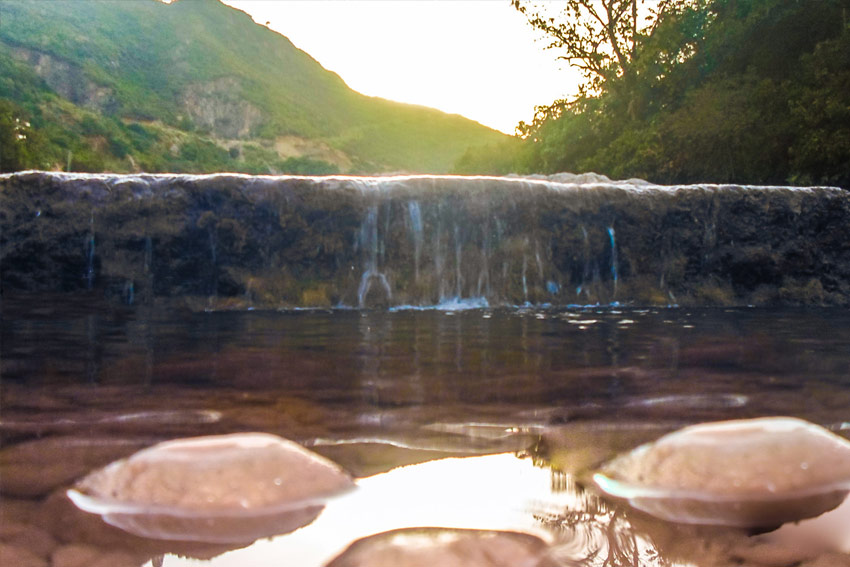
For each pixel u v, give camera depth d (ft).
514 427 5.13
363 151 579.48
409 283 17.63
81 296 16.61
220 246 16.89
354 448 4.44
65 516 3.06
